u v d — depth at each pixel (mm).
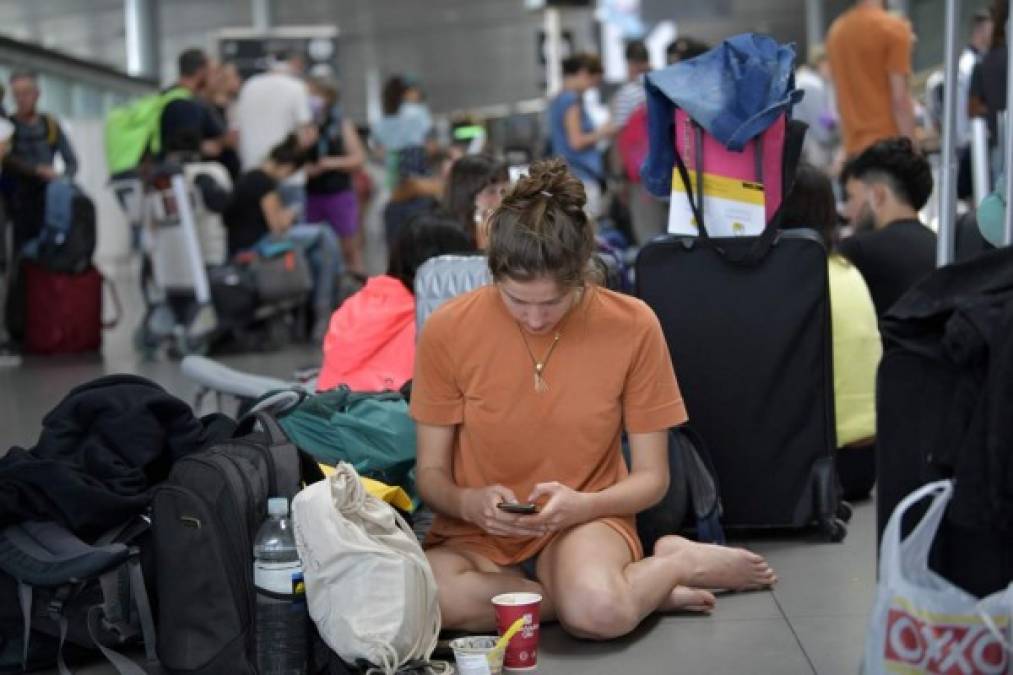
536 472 3486
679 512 3945
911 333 2760
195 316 9328
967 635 2447
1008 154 3617
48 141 9891
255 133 10828
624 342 3453
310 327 10180
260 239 9625
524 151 12305
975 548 2693
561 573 3359
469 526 3557
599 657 3268
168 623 3121
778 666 3174
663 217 10094
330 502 3084
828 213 4711
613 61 26641
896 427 2768
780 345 4254
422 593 3107
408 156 11469
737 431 4289
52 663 3396
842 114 7410
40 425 6598
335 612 3059
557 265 3111
